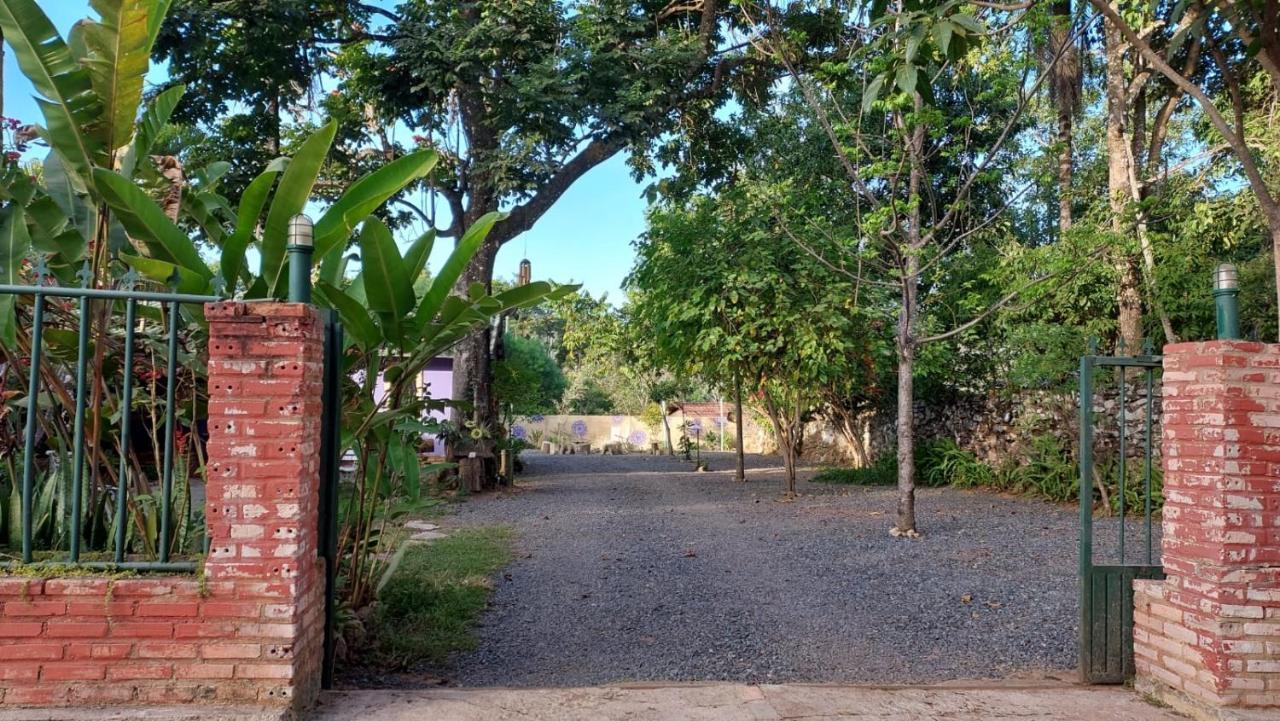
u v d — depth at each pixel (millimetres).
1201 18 5316
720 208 14062
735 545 9703
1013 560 8617
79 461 3820
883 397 18047
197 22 13180
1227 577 3934
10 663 3592
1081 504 4812
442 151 16203
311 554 3961
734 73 17422
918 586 7516
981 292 14422
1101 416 13016
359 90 16547
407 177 4750
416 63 14430
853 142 11250
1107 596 4750
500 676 5180
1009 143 12812
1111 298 12227
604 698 4188
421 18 15609
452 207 17031
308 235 4020
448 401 5629
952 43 5129
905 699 4234
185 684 3629
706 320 13141
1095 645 4723
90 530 4359
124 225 4223
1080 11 9641
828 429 25500
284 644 3654
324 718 3850
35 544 4340
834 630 6168
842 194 16625
